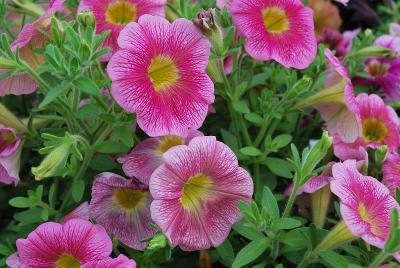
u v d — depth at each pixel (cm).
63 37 39
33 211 42
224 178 37
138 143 42
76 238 36
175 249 42
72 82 37
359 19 64
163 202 35
